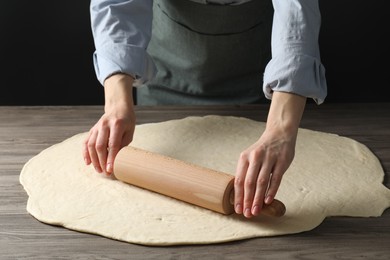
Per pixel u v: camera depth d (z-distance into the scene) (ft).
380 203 4.53
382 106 6.16
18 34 7.93
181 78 6.45
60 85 8.19
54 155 5.14
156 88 6.63
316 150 5.24
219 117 5.78
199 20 6.04
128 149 4.74
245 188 4.22
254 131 5.53
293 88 4.66
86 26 7.97
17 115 5.90
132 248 4.04
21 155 5.19
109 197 4.56
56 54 8.06
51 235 4.17
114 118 4.92
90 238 4.14
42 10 7.87
